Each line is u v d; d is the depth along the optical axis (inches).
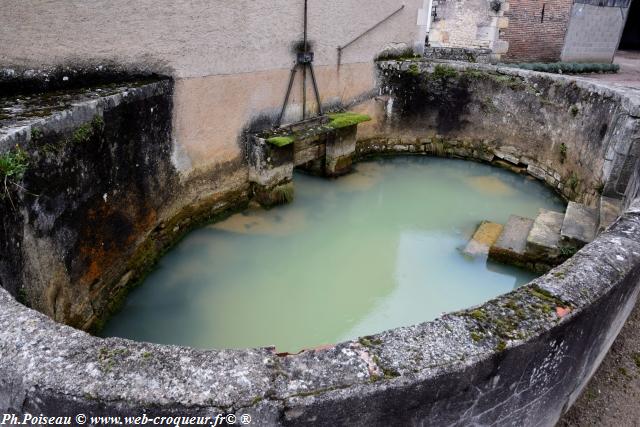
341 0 252.1
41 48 144.8
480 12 402.9
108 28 158.4
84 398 58.2
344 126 252.1
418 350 69.3
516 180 281.0
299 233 214.4
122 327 154.2
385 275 190.5
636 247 99.3
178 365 63.2
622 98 211.6
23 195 108.7
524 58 503.2
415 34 319.6
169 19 173.9
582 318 82.4
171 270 182.5
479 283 186.5
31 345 64.2
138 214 168.7
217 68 197.6
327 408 62.1
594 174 227.1
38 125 115.3
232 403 59.3
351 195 254.4
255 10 206.1
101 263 149.3
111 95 146.5
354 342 70.4
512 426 85.4
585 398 114.0
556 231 199.8
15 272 104.6
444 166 300.7
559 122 262.5
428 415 70.5
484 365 70.0
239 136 218.1
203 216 211.2
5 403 62.7
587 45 532.7
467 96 298.2
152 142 172.2
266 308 169.2
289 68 234.7
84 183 135.7
